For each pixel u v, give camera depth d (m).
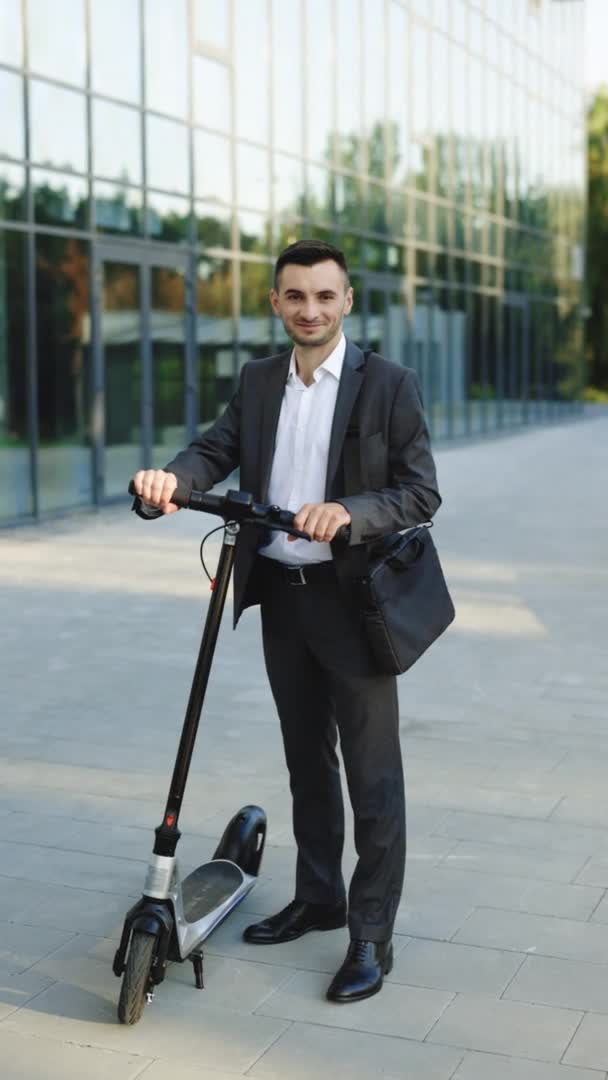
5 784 4.96
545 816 4.62
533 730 5.73
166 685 6.51
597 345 47.22
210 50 15.45
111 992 3.34
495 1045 3.09
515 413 27.59
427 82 22.36
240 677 6.68
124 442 14.09
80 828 4.50
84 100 13.12
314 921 3.69
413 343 22.08
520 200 27.58
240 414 3.50
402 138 21.34
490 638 7.64
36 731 5.69
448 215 23.45
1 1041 3.09
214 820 4.56
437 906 3.87
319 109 18.41
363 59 19.81
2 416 12.21
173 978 3.42
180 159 14.91
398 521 3.19
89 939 3.65
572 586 9.30
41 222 12.56
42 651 7.25
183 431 15.25
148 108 14.22
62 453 13.05
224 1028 3.17
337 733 3.68
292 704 3.52
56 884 4.02
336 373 3.31
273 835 4.42
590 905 3.88
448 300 23.61
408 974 3.45
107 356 13.70
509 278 26.97
